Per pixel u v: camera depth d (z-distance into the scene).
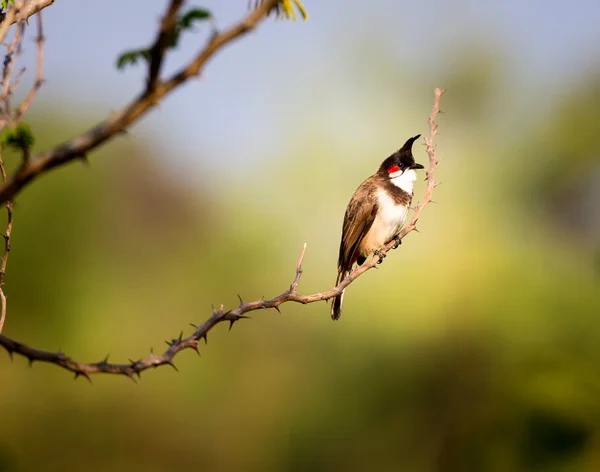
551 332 12.67
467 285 13.41
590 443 11.32
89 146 1.93
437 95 5.11
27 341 14.04
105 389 15.33
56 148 1.94
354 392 14.06
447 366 13.36
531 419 11.54
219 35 1.96
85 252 14.20
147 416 15.68
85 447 15.22
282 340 15.29
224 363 15.92
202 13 2.00
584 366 12.13
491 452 11.95
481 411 12.61
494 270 13.30
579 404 11.32
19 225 13.33
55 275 13.74
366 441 13.98
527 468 11.52
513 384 12.05
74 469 15.17
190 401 15.78
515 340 12.82
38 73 3.44
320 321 14.60
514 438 11.80
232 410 15.69
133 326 15.15
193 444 15.77
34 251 13.45
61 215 13.65
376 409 13.95
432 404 13.44
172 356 3.41
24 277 13.41
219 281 15.84
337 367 14.30
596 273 13.23
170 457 15.77
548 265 13.52
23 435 14.53
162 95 1.95
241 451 15.45
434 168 5.11
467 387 13.16
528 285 13.08
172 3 1.91
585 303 12.77
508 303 13.00
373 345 13.96
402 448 13.47
